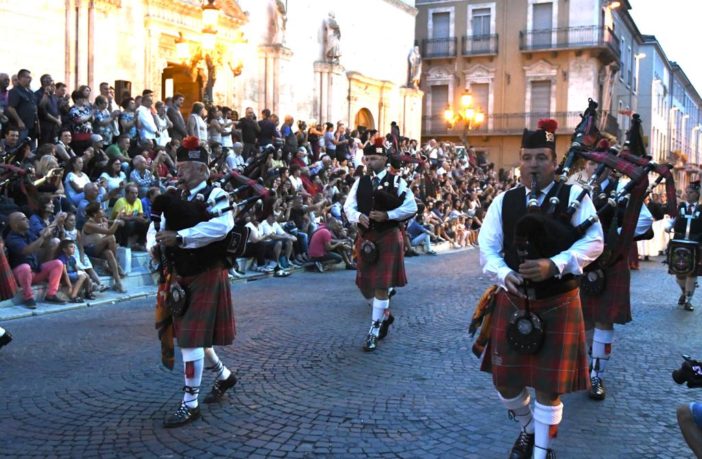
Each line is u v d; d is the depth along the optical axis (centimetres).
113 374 549
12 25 1411
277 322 764
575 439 424
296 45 2308
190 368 439
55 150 1041
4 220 844
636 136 540
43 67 1478
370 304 861
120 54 1652
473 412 466
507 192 359
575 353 337
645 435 432
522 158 356
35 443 407
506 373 346
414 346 661
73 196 1016
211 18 1366
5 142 987
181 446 404
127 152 1205
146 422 443
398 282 656
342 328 739
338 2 2541
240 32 2039
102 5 1582
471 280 1183
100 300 877
